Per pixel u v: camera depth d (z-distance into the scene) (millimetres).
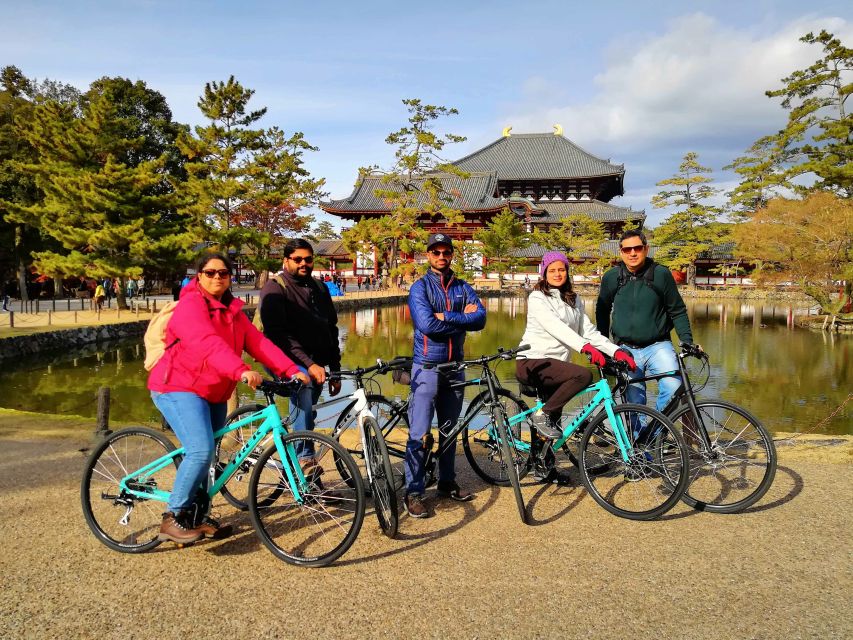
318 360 4383
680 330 4535
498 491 4137
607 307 4938
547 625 2422
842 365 15789
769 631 2373
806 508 3682
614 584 2762
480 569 2924
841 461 4641
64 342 18000
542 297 4078
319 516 3604
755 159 52344
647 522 3521
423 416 3666
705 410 4043
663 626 2412
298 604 2602
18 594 2703
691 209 54219
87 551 3160
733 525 3445
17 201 30391
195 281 3088
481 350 18844
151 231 23969
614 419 3713
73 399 12047
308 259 4238
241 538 3326
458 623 2441
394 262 45625
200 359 2910
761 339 21969
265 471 3455
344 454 2969
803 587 2721
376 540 3295
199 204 25750
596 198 75375
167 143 39156
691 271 57156
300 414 4055
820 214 26453
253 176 26953
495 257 54219
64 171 23391
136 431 3289
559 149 76000
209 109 25938
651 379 4000
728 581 2781
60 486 4281
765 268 29984
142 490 3232
